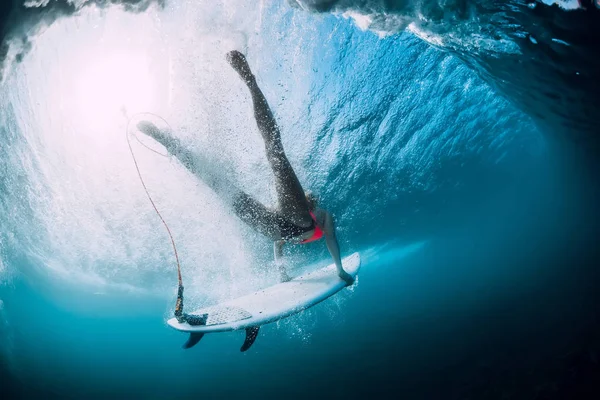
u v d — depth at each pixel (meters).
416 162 14.20
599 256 13.23
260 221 3.46
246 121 6.00
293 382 18.53
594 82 3.52
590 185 12.57
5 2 2.96
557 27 2.86
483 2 3.09
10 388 11.47
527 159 18.66
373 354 17.55
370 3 3.46
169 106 7.66
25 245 10.62
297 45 8.04
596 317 8.60
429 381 11.28
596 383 6.20
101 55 6.69
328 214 3.67
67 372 17.75
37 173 8.43
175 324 3.18
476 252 30.64
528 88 5.00
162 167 10.07
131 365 24.80
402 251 27.09
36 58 5.89
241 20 4.32
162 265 14.55
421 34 4.45
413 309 22.36
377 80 10.67
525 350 9.16
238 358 26.86
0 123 6.03
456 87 11.50
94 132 8.98
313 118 10.45
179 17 4.32
